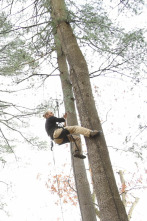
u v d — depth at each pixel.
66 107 8.16
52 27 7.46
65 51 5.92
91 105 5.00
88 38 7.52
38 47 7.71
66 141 5.25
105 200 4.18
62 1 6.82
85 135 4.65
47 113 5.65
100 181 4.32
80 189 7.53
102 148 4.54
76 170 7.75
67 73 8.65
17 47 9.27
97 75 7.47
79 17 7.05
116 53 7.57
